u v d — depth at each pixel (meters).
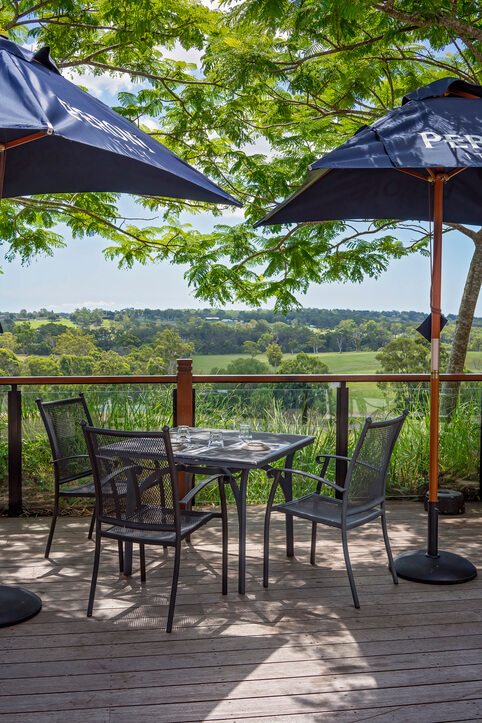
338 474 5.07
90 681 2.46
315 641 2.80
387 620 3.01
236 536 4.32
